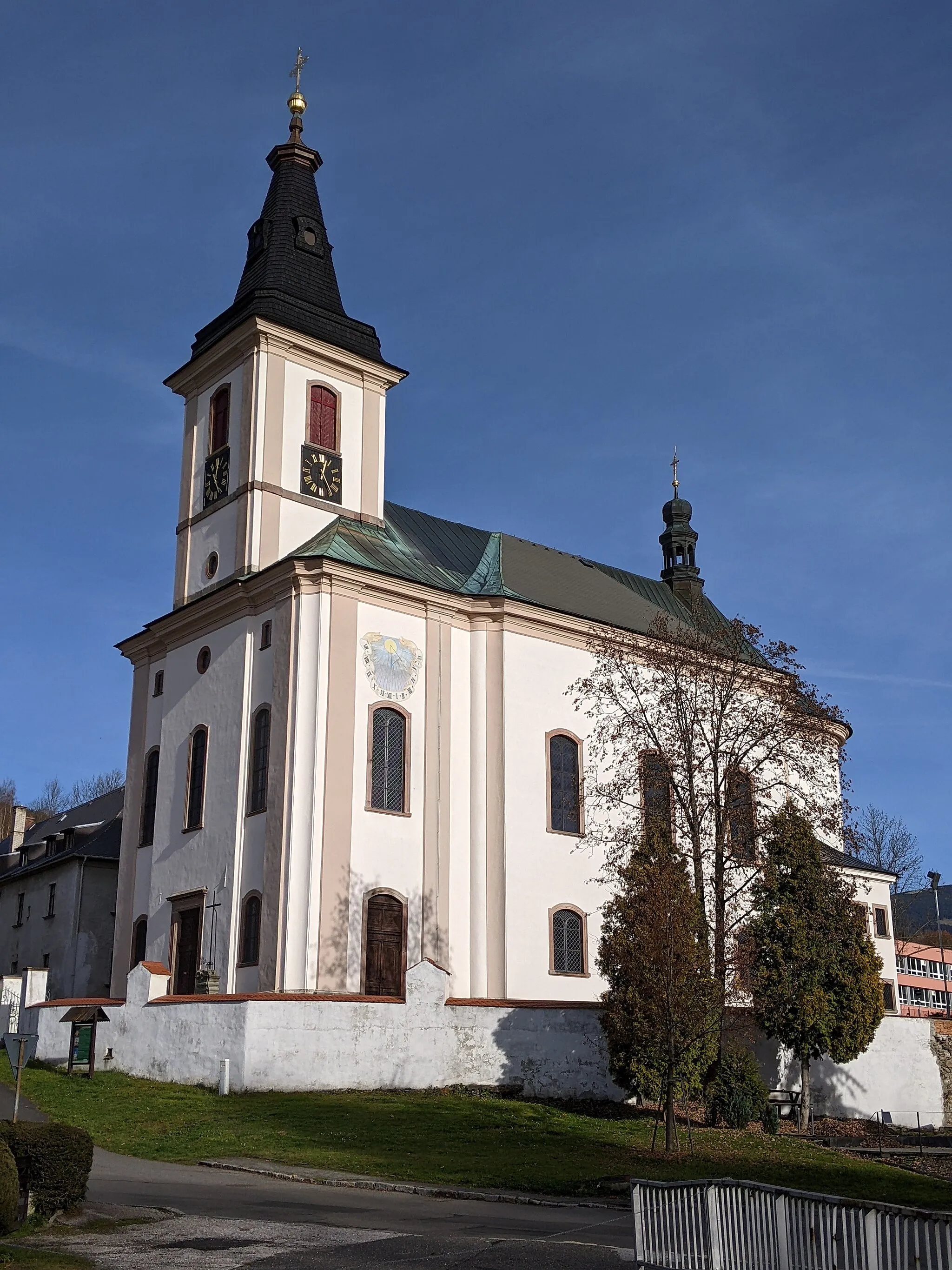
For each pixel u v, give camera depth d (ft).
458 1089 95.25
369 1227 51.34
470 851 120.37
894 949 167.02
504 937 117.60
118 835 169.89
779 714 111.14
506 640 125.39
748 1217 37.73
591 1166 70.08
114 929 144.05
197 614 127.13
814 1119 113.50
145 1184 61.82
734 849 105.70
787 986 102.53
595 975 123.03
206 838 120.16
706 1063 94.89
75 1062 102.12
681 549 176.96
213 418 135.95
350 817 111.96
